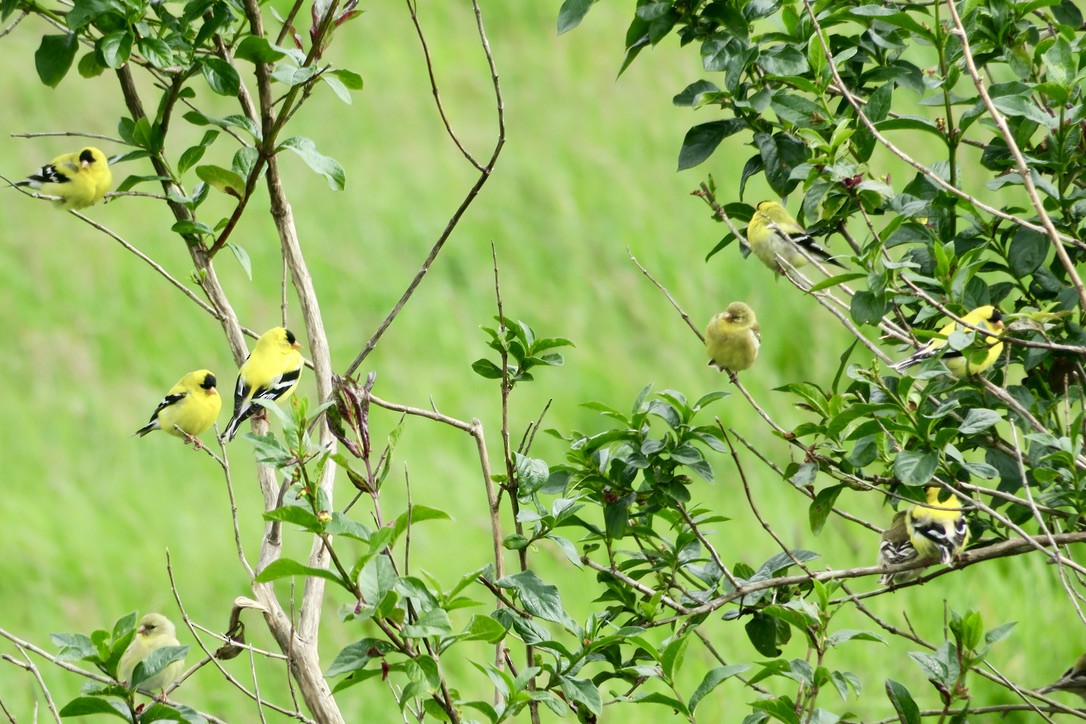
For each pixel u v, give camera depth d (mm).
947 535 7801
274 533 6820
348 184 24406
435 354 20016
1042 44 7484
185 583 15516
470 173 24812
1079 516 6480
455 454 17406
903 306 7891
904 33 7996
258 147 7074
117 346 20344
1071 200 7094
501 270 22031
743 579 7484
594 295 21062
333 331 20438
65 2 7504
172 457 18078
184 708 5234
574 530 15500
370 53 29656
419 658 5113
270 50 6832
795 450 16672
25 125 25266
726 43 7645
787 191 7887
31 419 18531
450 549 15266
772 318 19469
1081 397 6660
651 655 6430
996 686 12836
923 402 6453
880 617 13711
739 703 12781
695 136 8125
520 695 5574
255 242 22500
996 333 6539
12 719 6062
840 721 5930
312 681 6375
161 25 7203
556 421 18250
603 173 24672
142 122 7297
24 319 20609
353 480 5383
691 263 21469
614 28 30578
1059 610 13711
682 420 7105
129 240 22812
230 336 7488
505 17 31266
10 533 16016
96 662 5266
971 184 19250
